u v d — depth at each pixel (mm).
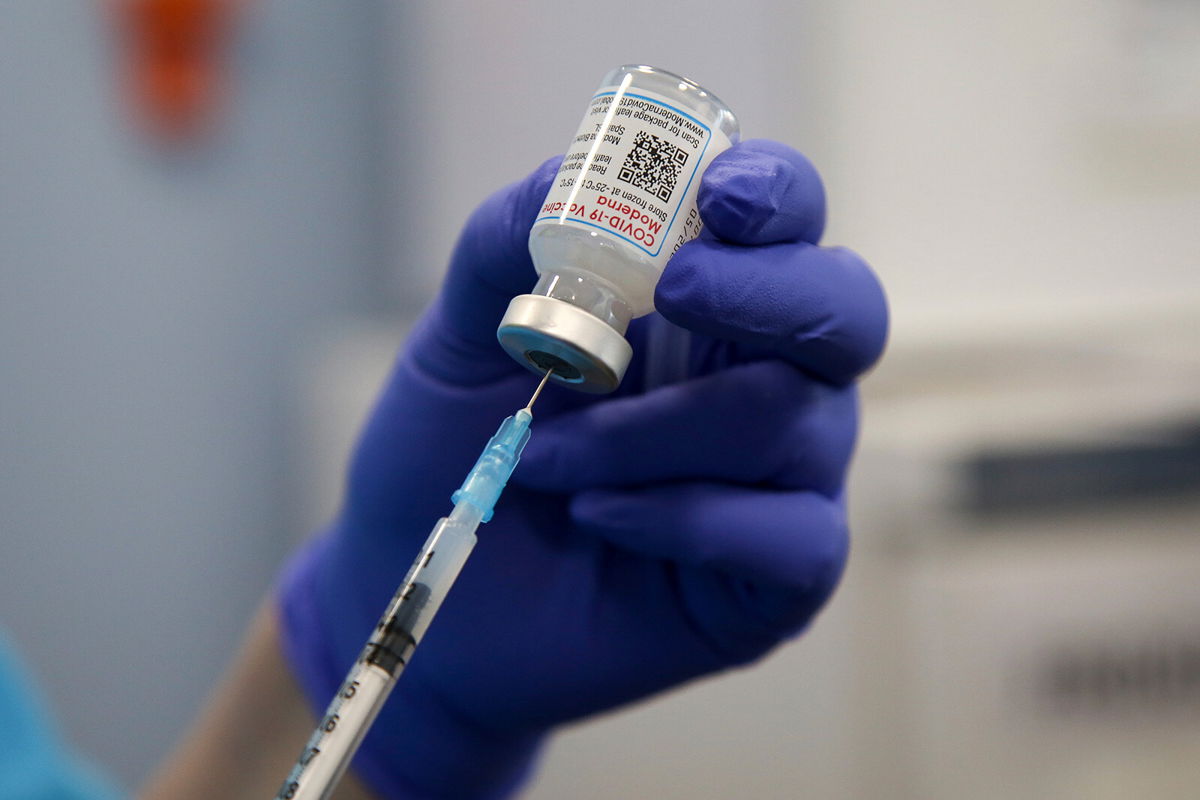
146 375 1600
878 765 980
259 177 1653
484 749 696
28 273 1521
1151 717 964
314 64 1684
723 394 593
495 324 618
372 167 1743
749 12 1187
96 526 1584
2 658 895
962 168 1164
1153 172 1163
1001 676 944
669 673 657
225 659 1669
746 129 1199
